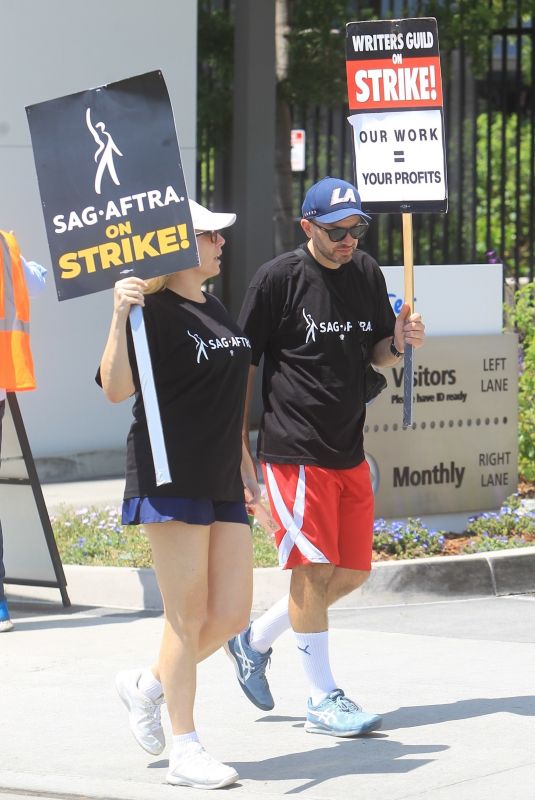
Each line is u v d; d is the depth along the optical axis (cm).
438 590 2322
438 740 1593
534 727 1638
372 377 1697
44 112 1426
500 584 2358
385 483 2555
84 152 1421
